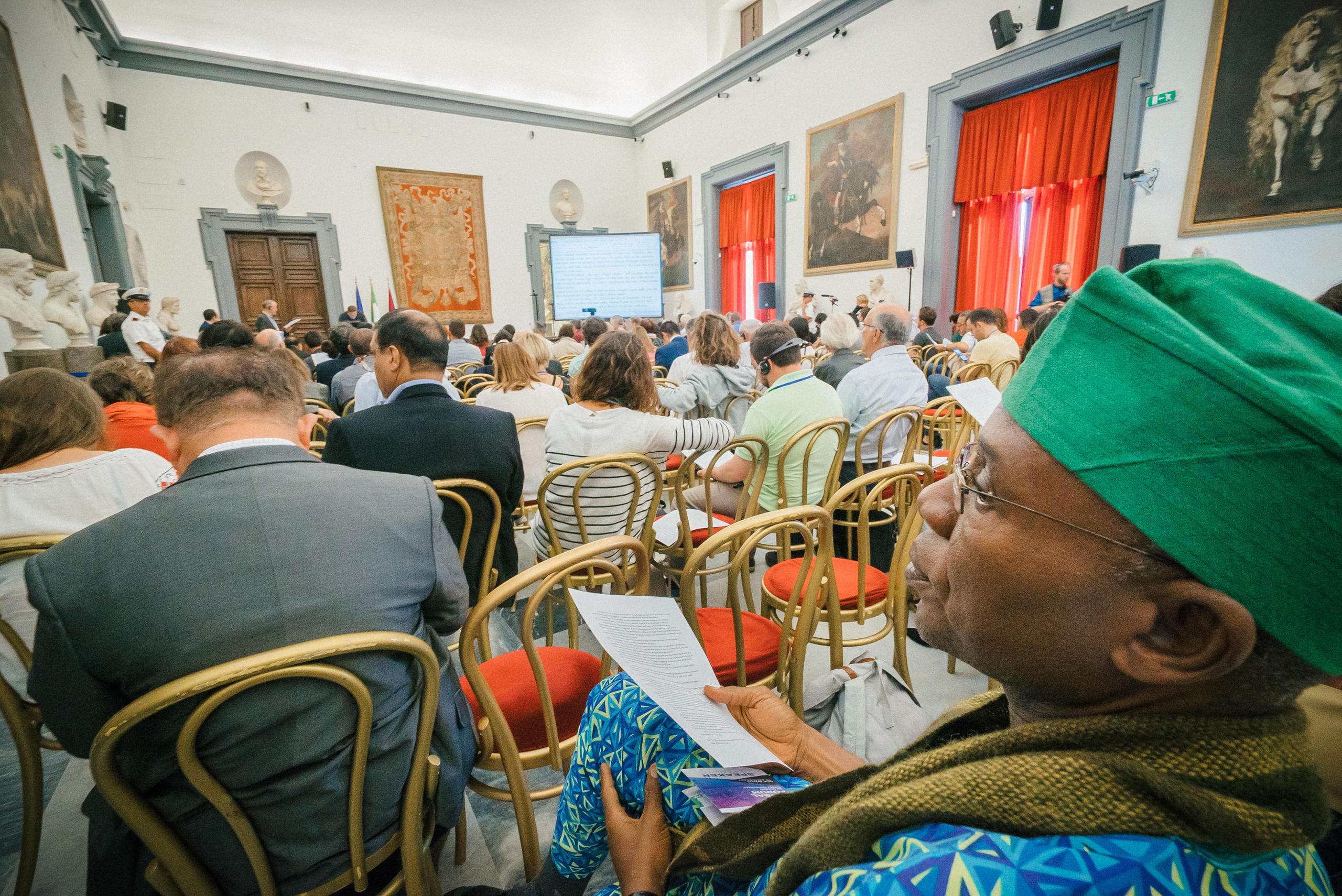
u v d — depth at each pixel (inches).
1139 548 9.8
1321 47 157.5
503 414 61.7
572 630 49.7
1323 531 8.3
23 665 41.8
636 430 67.1
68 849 48.9
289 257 358.6
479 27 364.2
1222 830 8.6
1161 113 190.2
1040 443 10.8
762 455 70.3
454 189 391.5
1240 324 10.0
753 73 333.1
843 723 39.9
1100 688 11.3
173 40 313.9
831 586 49.8
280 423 31.3
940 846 9.8
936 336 247.9
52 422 43.3
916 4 252.8
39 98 194.7
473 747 38.7
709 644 49.9
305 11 330.6
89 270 229.1
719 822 18.5
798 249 329.4
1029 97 230.8
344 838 29.8
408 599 30.5
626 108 441.7
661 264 424.8
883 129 273.0
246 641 25.8
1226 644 9.3
